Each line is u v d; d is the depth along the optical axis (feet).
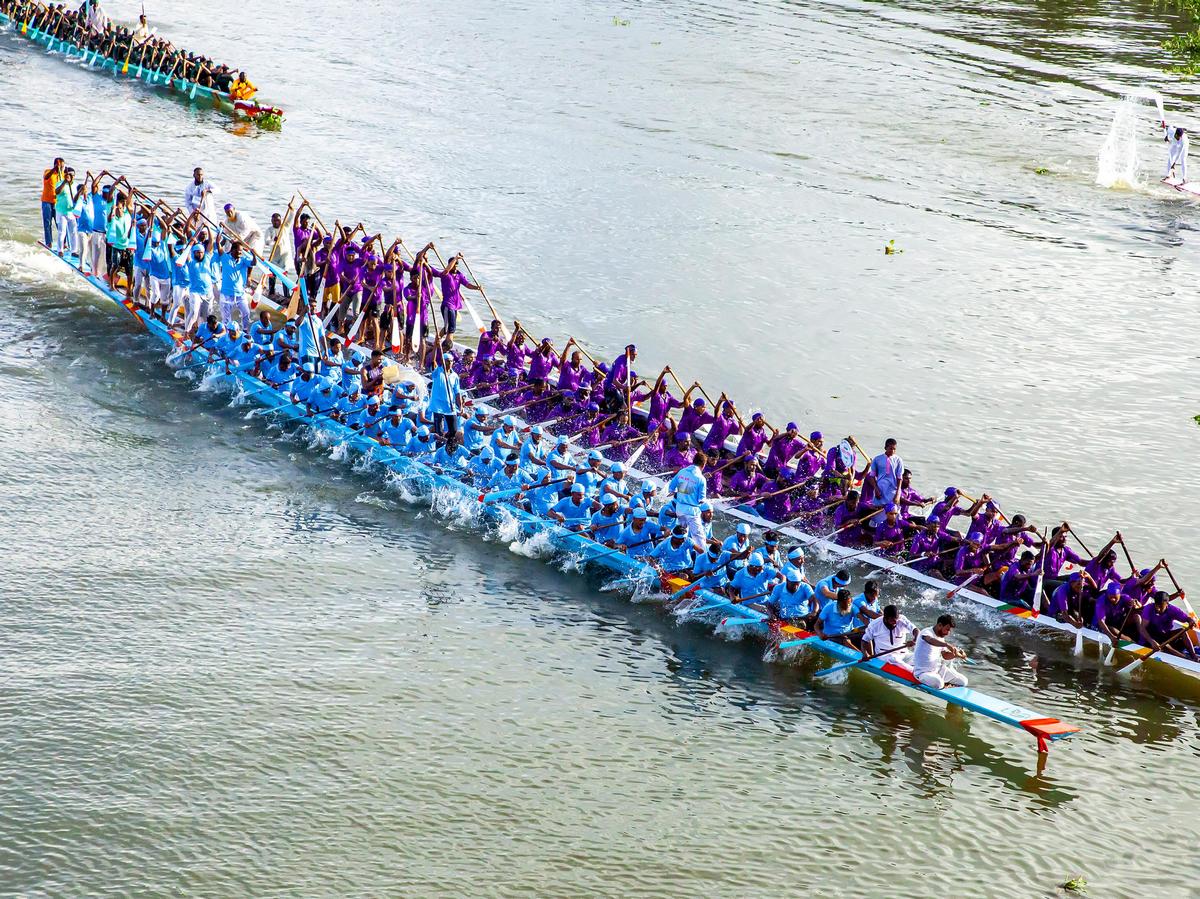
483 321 136.26
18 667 77.30
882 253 161.48
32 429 106.83
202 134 191.83
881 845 67.67
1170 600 85.10
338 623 84.58
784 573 83.92
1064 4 310.45
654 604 90.02
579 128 208.13
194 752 71.46
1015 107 225.76
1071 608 86.69
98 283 131.95
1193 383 128.98
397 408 106.01
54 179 135.54
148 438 107.96
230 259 123.13
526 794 69.97
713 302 144.46
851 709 79.46
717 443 105.19
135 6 274.36
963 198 182.19
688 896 63.52
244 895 62.18
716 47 264.52
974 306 146.51
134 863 63.77
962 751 75.77
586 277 149.79
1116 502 104.99
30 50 234.79
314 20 274.57
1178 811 71.10
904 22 290.15
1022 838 68.59
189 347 119.85
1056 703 80.07
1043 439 115.85
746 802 70.49
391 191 173.78
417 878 63.72
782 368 128.67
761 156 197.47
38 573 86.89
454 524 98.78
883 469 95.25
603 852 66.13
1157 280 155.33
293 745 72.59
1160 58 258.37
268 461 106.22
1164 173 193.88
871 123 215.31
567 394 113.09
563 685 79.92
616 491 94.43
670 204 175.94
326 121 203.82
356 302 128.36
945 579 92.12
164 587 86.84
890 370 129.29
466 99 221.66
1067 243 166.81
